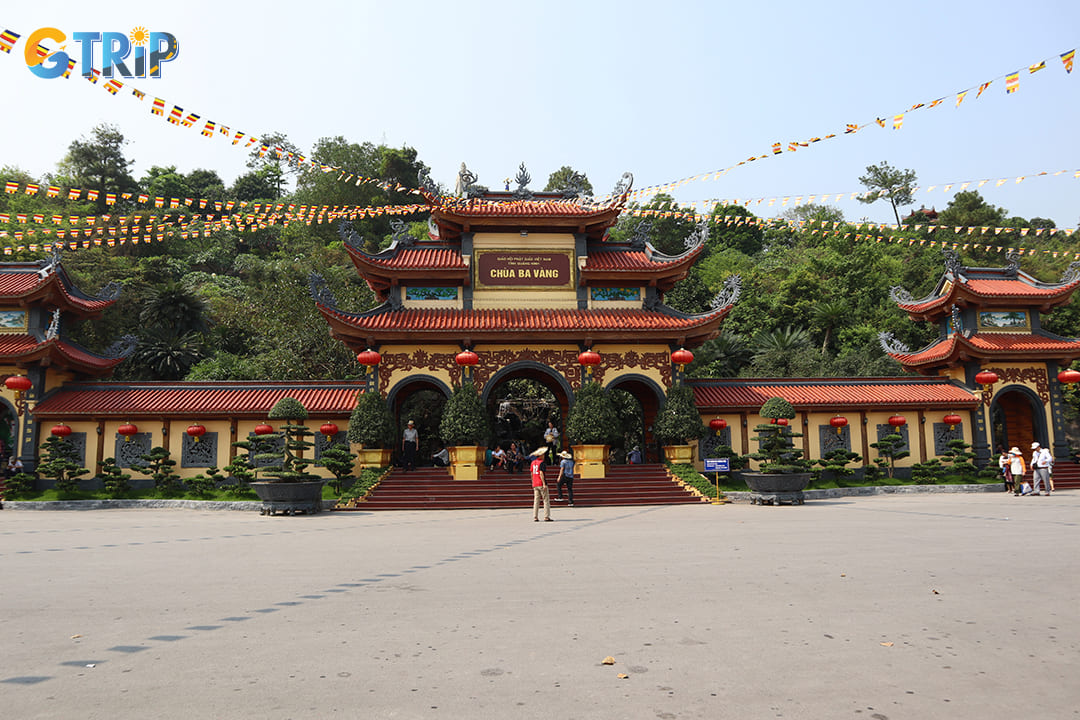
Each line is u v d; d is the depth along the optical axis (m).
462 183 30.61
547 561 10.92
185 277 63.78
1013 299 30.81
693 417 26.69
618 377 27.80
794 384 30.16
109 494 25.36
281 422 27.03
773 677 5.16
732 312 59.84
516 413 41.34
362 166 80.50
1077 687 4.91
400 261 29.00
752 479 23.11
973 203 78.69
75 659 5.76
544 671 5.36
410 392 29.94
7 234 48.25
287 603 7.93
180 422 26.81
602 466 26.05
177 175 83.94
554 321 27.42
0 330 27.36
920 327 55.53
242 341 51.72
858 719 4.32
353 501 23.42
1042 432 30.20
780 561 10.56
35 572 10.35
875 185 86.56
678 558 11.05
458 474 25.58
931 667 5.37
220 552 12.52
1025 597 7.83
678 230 76.88
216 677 5.25
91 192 18.78
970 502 22.58
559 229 29.53
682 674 5.25
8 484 24.94
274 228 77.38
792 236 87.69
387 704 4.65
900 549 11.67
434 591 8.55
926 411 29.78
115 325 48.56
